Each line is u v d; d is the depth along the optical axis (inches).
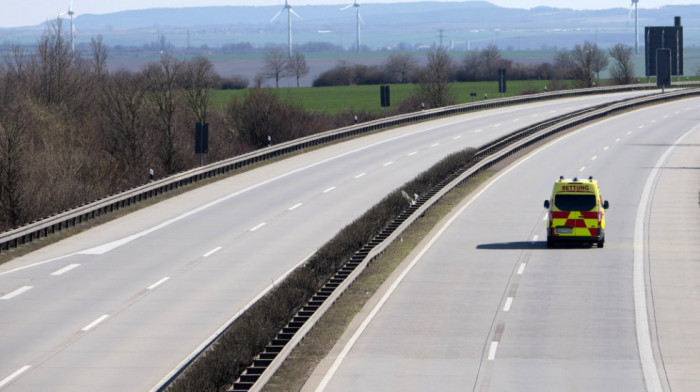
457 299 3061.0
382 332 2664.9
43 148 6496.1
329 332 2674.7
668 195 5408.5
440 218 4753.9
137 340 2610.7
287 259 3718.0
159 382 2233.0
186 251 3927.2
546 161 6973.4
